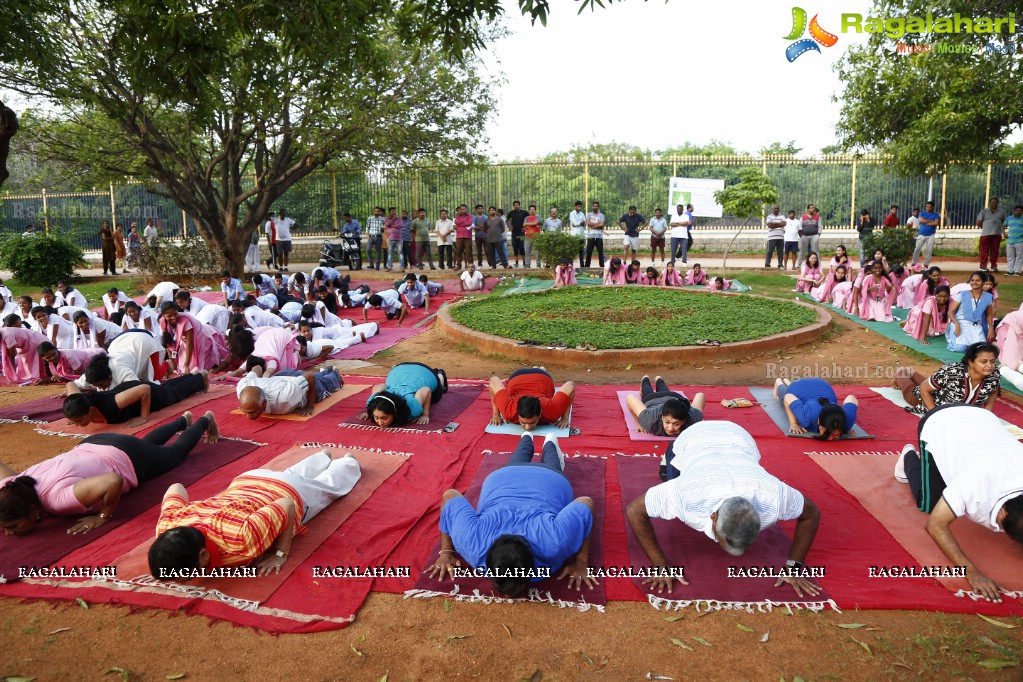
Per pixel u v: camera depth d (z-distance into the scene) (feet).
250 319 36.70
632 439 21.58
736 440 15.10
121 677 11.91
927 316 33.99
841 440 21.13
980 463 13.83
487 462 19.99
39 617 13.35
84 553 15.31
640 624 13.05
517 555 12.59
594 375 29.73
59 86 47.67
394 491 18.31
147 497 17.95
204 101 27.84
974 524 16.01
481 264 70.90
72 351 29.66
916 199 74.23
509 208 79.25
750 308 42.14
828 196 75.72
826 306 44.98
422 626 13.11
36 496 16.08
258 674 11.96
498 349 33.81
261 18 25.40
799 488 18.11
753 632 12.77
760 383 28.07
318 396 25.95
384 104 61.05
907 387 23.88
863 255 61.05
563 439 21.79
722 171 76.64
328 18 25.44
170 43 25.41
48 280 64.34
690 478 13.82
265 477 15.79
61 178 63.93
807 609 13.29
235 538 14.07
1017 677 11.51
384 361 33.30
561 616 13.30
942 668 11.78
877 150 70.03
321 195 80.89
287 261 74.02
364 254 79.87
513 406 22.31
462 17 24.56
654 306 43.57
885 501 17.17
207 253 65.62
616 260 55.72
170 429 20.34
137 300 51.26
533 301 46.98
